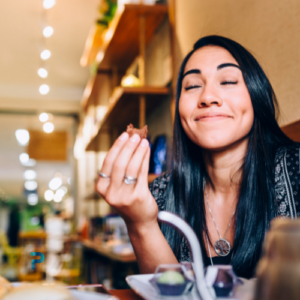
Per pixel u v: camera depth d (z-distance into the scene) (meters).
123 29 2.48
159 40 2.49
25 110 6.11
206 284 0.49
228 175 0.94
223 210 0.96
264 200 0.87
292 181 0.87
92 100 4.31
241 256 0.84
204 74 0.90
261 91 0.89
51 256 5.98
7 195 15.31
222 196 0.97
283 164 0.89
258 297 0.33
